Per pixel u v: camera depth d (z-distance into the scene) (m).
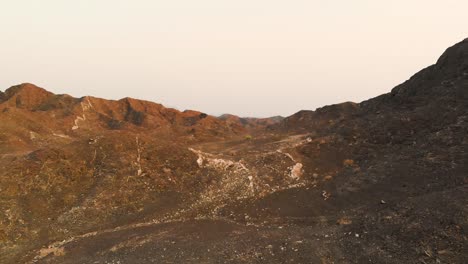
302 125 59.53
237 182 33.88
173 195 32.12
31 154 34.16
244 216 28.31
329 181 32.62
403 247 19.69
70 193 30.78
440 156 29.73
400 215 23.09
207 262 21.09
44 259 22.70
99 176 33.19
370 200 27.38
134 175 33.72
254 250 22.33
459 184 25.02
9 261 22.48
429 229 20.20
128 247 23.83
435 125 35.75
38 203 28.80
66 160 33.88
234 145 49.66
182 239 24.72
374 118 42.53
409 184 27.64
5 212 26.91
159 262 21.39
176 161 36.66
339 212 26.91
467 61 42.81
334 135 41.53
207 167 36.47
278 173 35.31
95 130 66.25
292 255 21.30
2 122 51.94
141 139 39.12
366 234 22.41
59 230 26.53
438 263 17.41
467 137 30.81
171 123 83.44
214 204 30.72
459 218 19.95
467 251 17.45
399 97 47.44
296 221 26.62
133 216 28.88
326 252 21.19
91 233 26.41
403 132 37.03
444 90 41.06
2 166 31.83
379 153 35.34
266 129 67.88
